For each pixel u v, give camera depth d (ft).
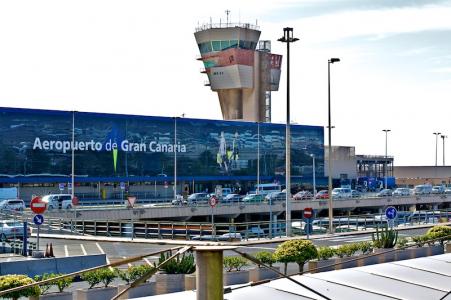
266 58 474.90
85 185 327.26
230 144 383.86
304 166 418.72
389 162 529.86
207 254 21.44
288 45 182.50
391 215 153.99
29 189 308.19
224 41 465.47
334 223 213.87
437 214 246.27
